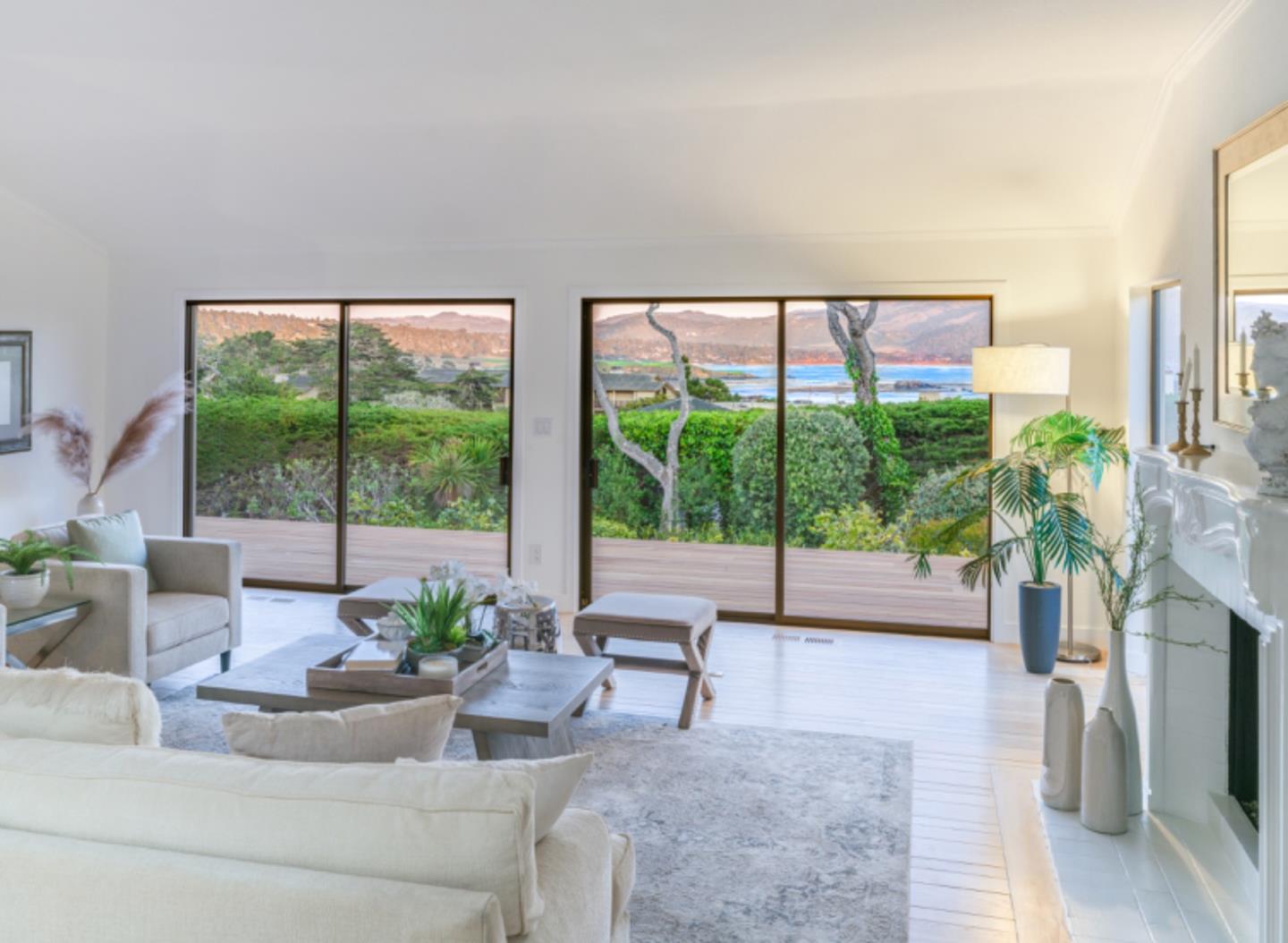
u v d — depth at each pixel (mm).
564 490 6578
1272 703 2367
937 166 5344
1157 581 3598
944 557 6168
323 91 4902
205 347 7172
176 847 1623
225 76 4770
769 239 6160
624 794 3762
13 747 1813
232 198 6348
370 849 1553
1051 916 2930
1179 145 4301
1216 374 3670
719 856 3270
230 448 7184
